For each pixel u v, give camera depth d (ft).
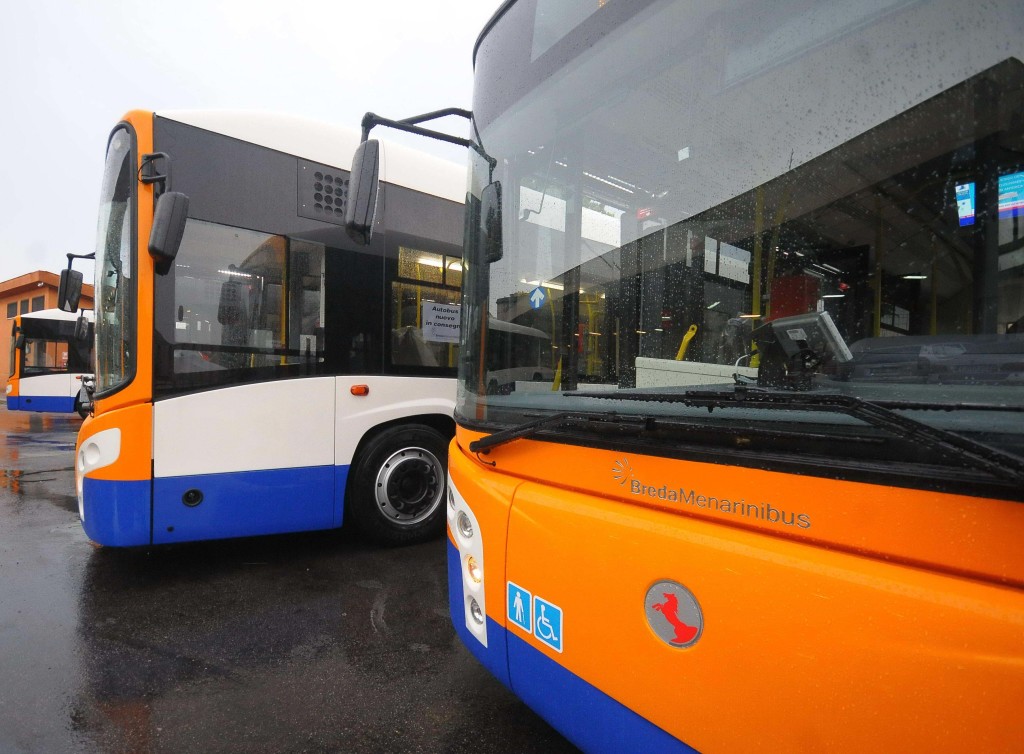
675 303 4.82
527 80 6.52
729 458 3.81
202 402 11.71
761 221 4.31
